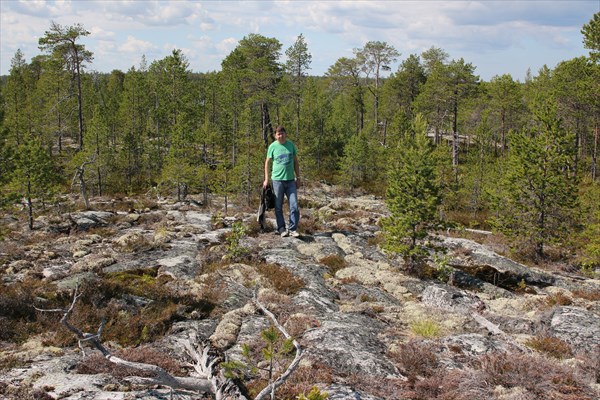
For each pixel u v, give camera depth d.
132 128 62.56
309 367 6.64
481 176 34.25
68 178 43.84
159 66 72.81
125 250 15.27
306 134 55.84
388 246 14.00
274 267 12.58
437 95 53.56
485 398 5.94
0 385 5.67
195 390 5.52
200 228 19.30
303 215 22.67
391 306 10.81
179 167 35.53
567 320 9.41
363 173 50.91
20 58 81.62
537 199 20.92
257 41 58.66
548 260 20.31
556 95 45.22
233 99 52.81
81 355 7.20
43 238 19.36
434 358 7.26
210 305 9.86
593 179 42.72
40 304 9.16
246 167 34.97
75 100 61.31
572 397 6.03
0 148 16.86
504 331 9.69
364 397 5.84
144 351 6.96
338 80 70.00
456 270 14.58
